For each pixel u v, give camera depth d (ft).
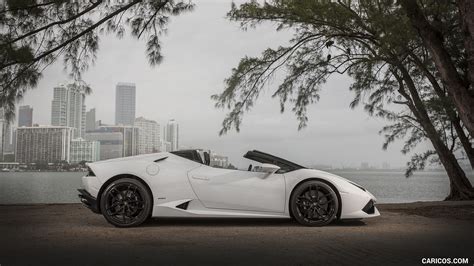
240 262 10.28
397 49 31.60
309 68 38.22
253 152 17.57
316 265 10.04
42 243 12.85
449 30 29.71
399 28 28.25
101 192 16.19
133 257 10.86
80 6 21.74
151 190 16.20
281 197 16.47
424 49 34.60
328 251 11.60
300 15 34.22
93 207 16.21
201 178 16.40
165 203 16.19
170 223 17.38
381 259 10.67
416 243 12.85
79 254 11.17
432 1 29.09
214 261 10.41
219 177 16.51
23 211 23.20
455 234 14.64
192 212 16.19
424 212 22.74
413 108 39.34
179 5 23.48
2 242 12.88
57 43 21.93
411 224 17.39
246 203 16.35
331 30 36.63
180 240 13.34
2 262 10.27
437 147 39.29
